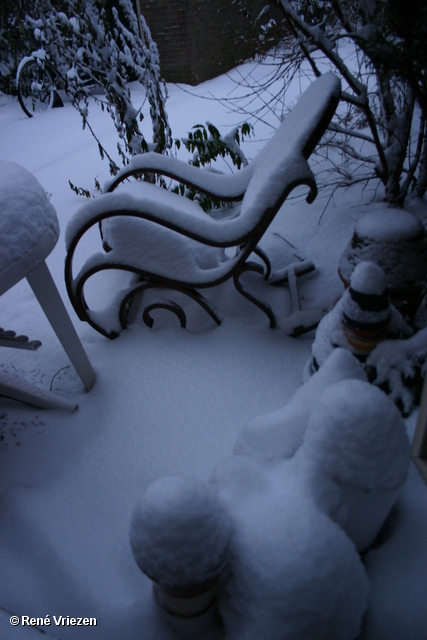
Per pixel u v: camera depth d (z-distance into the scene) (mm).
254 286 2412
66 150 4789
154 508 828
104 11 2650
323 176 3279
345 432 935
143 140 2949
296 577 839
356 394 946
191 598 894
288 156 1649
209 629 1054
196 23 5934
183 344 2051
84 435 1724
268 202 1696
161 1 5836
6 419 1812
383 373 1456
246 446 1210
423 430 1190
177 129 4781
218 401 1791
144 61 2770
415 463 1241
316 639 854
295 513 917
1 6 2914
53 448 1686
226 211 3203
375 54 1860
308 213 2930
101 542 1349
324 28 2447
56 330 1694
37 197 1455
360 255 1729
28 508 1448
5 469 1619
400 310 1759
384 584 1090
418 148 2506
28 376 2062
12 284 1354
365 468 939
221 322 2102
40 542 1354
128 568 1266
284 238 2754
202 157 3076
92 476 1570
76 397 1895
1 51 6004
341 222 2779
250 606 901
